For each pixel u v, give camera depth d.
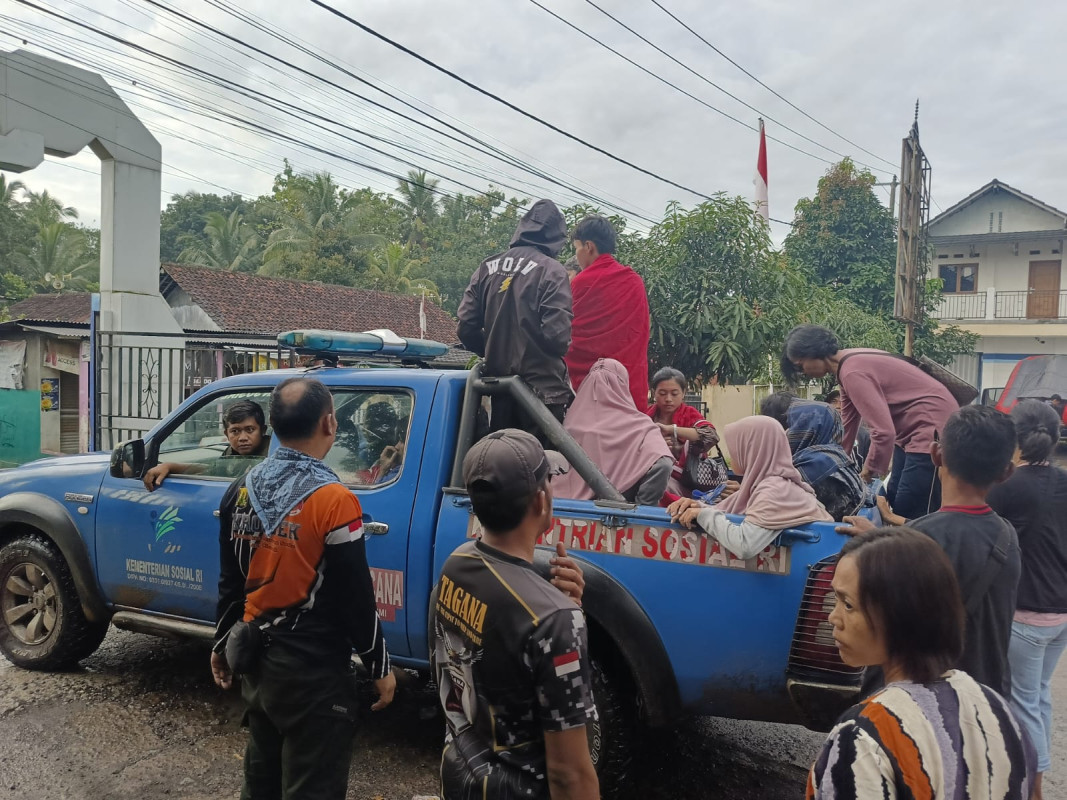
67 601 4.11
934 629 1.30
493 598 1.57
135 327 10.67
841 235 20.61
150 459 3.90
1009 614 2.23
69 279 32.97
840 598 1.42
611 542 2.92
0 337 14.88
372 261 30.05
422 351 4.22
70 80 10.08
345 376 3.61
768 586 2.67
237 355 9.91
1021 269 24.61
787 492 2.71
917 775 1.19
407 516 3.25
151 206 10.95
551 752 1.50
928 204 14.80
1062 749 3.68
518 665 1.52
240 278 20.98
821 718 2.55
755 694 2.73
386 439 3.47
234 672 2.19
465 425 3.30
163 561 3.76
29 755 3.39
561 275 3.40
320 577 2.21
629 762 2.97
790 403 3.87
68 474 4.13
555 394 3.42
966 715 1.24
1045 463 2.79
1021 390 15.30
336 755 2.22
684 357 8.55
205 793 3.11
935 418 3.83
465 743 1.64
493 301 3.48
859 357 3.97
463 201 38.97
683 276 8.51
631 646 2.83
